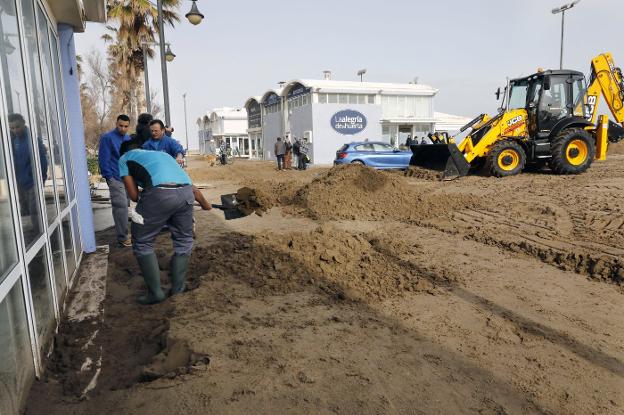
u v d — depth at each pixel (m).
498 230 6.98
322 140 29.42
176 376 2.86
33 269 2.98
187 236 4.33
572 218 7.62
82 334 3.52
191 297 4.21
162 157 4.10
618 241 6.09
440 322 3.75
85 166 5.76
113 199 5.97
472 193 10.85
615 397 2.71
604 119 13.75
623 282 4.64
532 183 11.95
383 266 5.22
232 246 6.01
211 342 3.31
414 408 2.58
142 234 4.00
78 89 5.69
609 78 14.23
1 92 2.52
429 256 5.71
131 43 23.53
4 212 2.42
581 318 3.84
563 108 13.59
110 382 2.86
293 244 5.72
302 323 3.70
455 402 2.64
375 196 9.22
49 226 3.57
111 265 5.32
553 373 2.97
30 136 3.24
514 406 2.61
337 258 5.24
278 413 2.50
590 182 11.62
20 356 2.55
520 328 3.64
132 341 3.43
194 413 2.49
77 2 4.82
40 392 2.71
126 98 25.89
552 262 5.38
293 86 32.38
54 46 5.06
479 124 14.35
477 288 4.56
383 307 4.07
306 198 9.34
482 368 3.02
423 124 33.06
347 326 3.66
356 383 2.81
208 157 37.44
